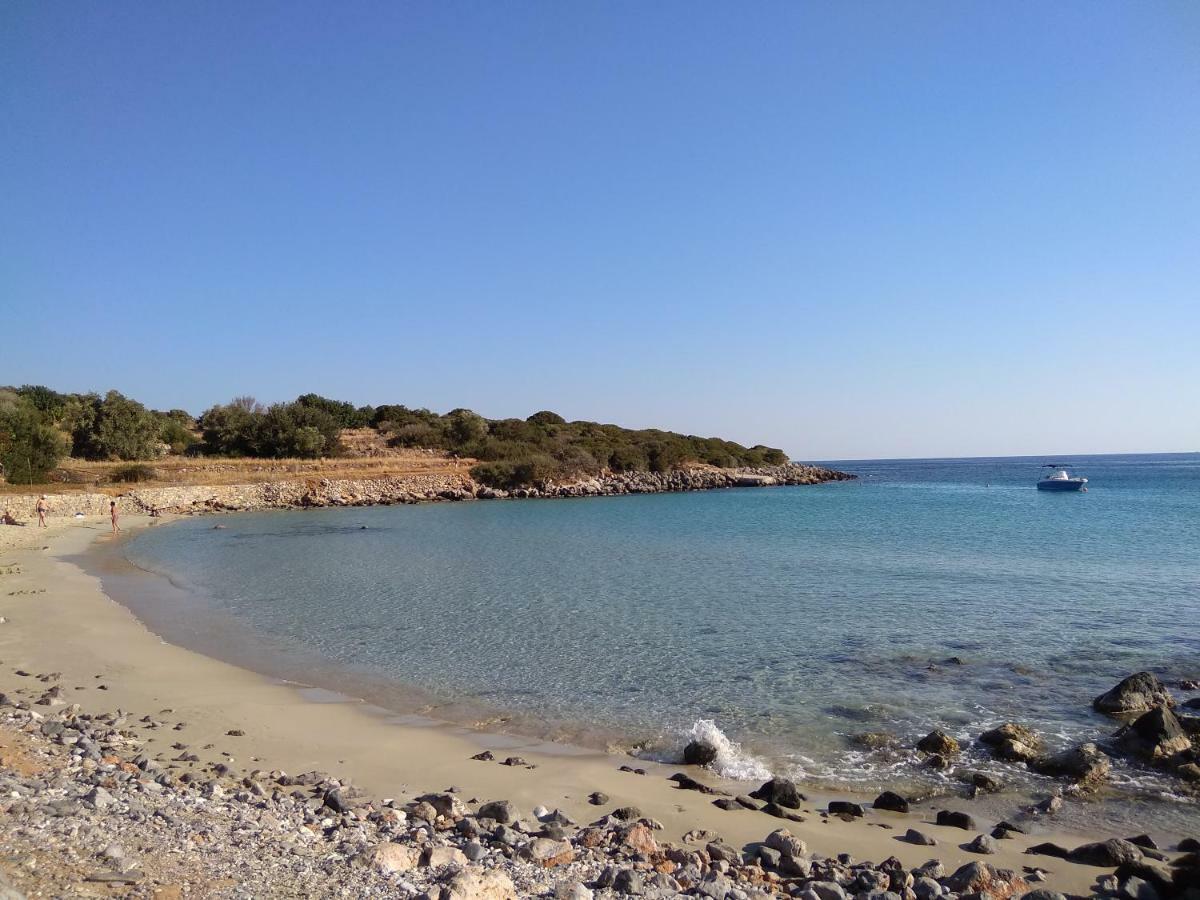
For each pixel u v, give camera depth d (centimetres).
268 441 8894
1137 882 730
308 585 2797
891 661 1719
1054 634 1972
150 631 1978
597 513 6631
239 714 1290
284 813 823
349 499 7469
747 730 1289
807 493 10012
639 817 906
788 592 2641
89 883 548
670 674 1620
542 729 1293
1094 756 1103
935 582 2839
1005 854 843
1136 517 5903
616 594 2609
